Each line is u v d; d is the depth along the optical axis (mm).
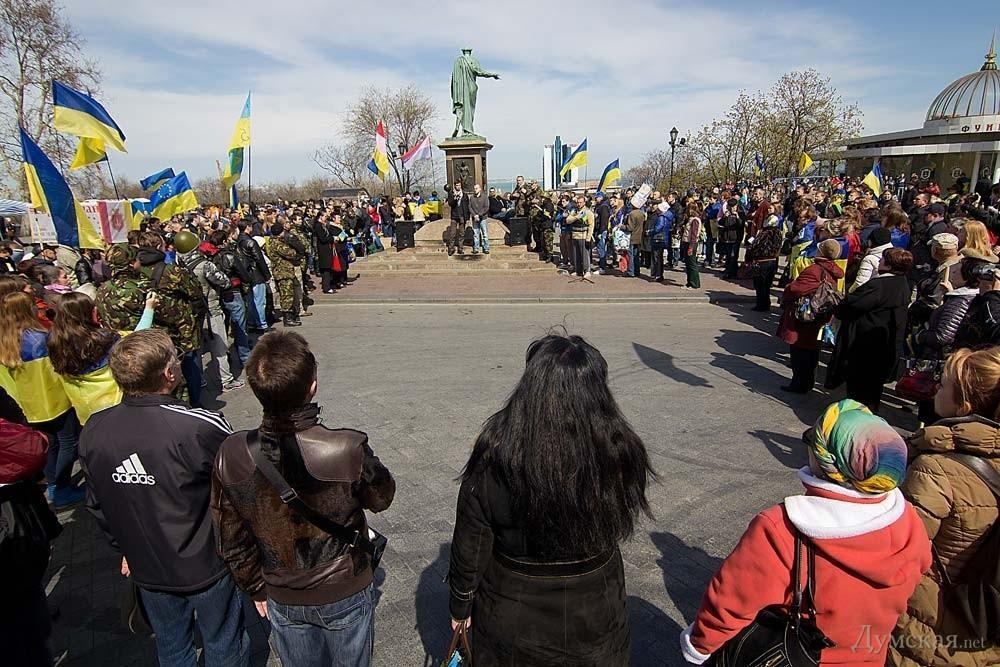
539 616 1721
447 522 4113
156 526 2172
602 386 1690
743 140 31359
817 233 8047
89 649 3045
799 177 26797
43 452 2359
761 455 4984
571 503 1595
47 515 2541
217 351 7211
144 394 2209
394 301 12414
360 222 20891
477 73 18578
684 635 1884
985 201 11242
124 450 2121
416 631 3102
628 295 12062
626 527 1730
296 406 1883
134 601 2373
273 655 3002
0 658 2332
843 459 1517
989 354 2057
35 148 7215
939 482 1929
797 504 1610
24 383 4164
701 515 4098
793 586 1586
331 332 10086
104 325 5145
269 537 1938
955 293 4520
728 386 6793
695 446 5184
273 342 1896
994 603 1842
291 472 1875
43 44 27438
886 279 5121
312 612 2025
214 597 2330
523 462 1611
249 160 15922
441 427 5777
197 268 6941
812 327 6191
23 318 4156
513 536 1719
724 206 16047
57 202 7453
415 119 46594
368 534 2193
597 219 16547
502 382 7109
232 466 1913
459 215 16484
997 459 1934
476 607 1855
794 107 29484
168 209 11828
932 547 1965
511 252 16656
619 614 1827
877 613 1556
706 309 11250
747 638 1731
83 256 10156
